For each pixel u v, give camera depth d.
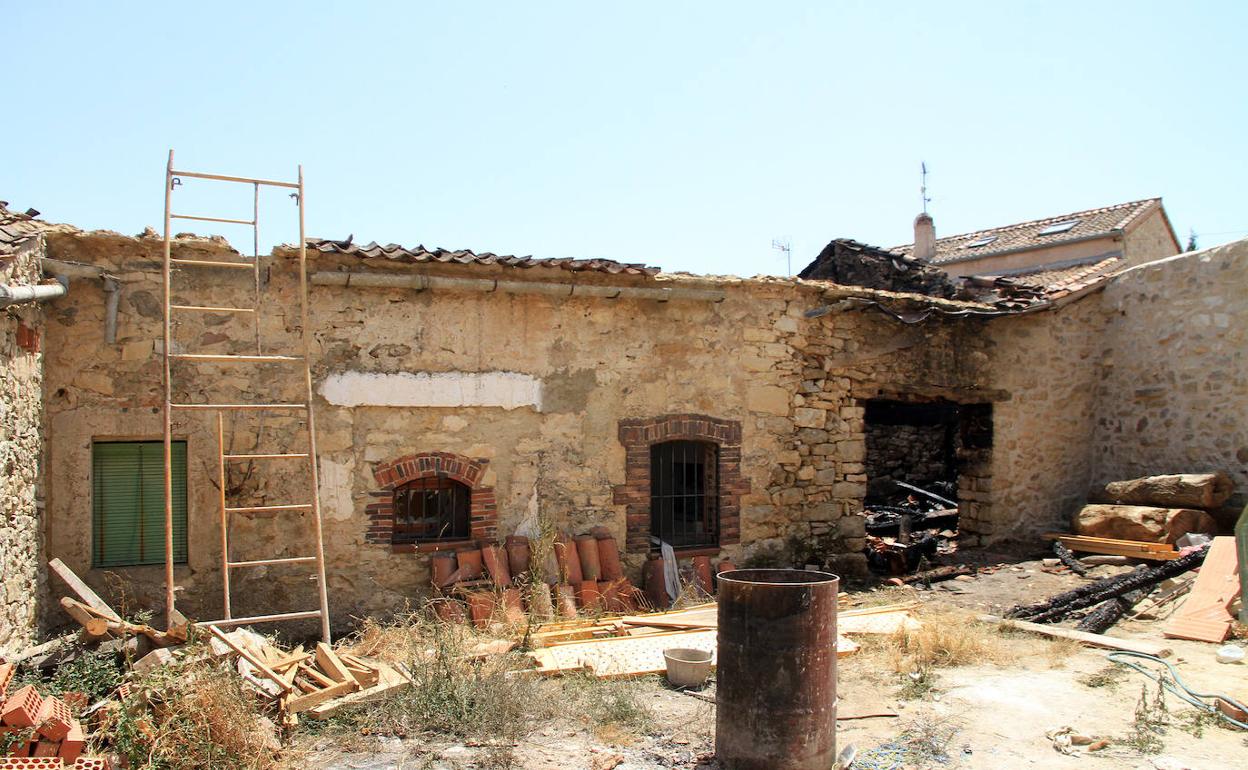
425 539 8.88
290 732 5.23
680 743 5.31
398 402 8.62
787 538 10.46
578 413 9.40
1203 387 11.44
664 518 10.01
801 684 4.72
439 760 5.02
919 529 13.36
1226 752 5.16
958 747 5.29
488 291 8.94
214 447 8.05
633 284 9.57
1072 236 18.73
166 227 6.92
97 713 4.90
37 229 7.33
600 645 7.19
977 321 11.83
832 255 15.49
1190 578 8.91
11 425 6.62
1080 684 6.46
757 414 10.33
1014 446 12.18
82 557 7.68
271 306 8.25
